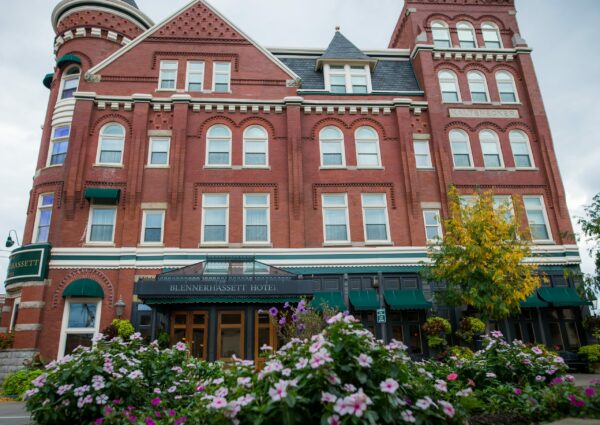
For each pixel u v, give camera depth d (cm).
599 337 2012
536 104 2472
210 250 2033
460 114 2430
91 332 1886
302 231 2114
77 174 2069
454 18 2681
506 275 1712
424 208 2238
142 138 2169
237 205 2145
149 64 2333
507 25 2688
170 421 603
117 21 2456
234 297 1712
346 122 2355
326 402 457
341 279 2066
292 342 593
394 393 490
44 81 2458
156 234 2066
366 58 2511
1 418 1020
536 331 2092
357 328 557
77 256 1961
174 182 2105
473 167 2336
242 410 478
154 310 1791
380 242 2150
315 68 2584
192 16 2436
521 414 686
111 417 596
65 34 2400
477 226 1752
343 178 2247
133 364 704
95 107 2211
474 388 809
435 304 2031
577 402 684
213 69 2369
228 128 2278
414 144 2367
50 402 646
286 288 1733
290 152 2220
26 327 1838
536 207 2312
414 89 2538
